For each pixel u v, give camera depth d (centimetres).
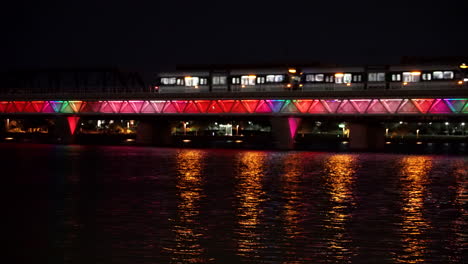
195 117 11406
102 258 2811
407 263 2758
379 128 11469
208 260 2781
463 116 9094
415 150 12062
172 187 5175
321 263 2747
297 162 8144
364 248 2989
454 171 6931
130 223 3522
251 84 10688
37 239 3145
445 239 3177
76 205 4172
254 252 2908
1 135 15950
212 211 3919
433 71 9531
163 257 2823
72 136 12506
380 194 4831
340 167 7350
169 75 11219
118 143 14150
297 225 3484
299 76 10825
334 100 9731
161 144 13150
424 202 4406
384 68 9881
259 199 4472
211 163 7844
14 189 5034
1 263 2748
